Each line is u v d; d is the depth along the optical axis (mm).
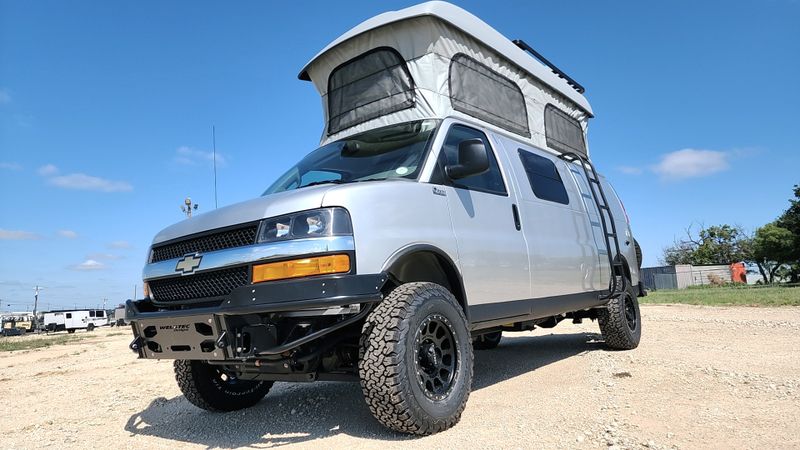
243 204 3670
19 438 4117
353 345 3611
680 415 3426
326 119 5652
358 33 5160
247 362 3502
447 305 3590
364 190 3502
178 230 3893
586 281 5852
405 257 3592
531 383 4766
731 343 6605
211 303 3404
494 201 4625
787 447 2750
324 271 3174
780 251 38469
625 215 7863
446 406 3373
